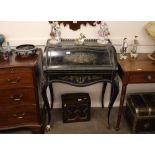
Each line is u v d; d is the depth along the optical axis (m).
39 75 2.10
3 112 2.03
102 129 2.27
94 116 2.49
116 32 2.28
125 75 1.88
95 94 2.59
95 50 2.00
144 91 2.62
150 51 2.38
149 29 2.18
